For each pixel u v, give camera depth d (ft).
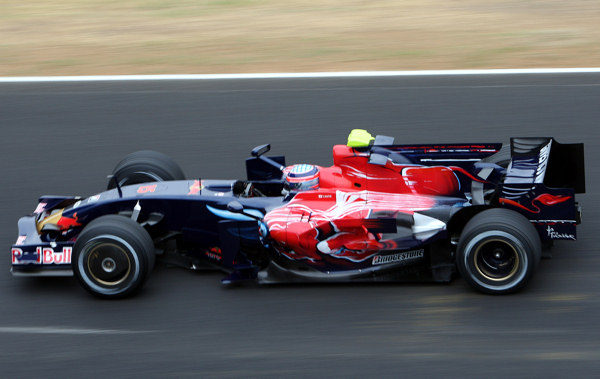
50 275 44.09
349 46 98.78
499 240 40.70
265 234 44.04
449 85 80.12
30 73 90.63
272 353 37.70
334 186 45.73
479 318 39.83
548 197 42.32
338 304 42.04
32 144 68.64
